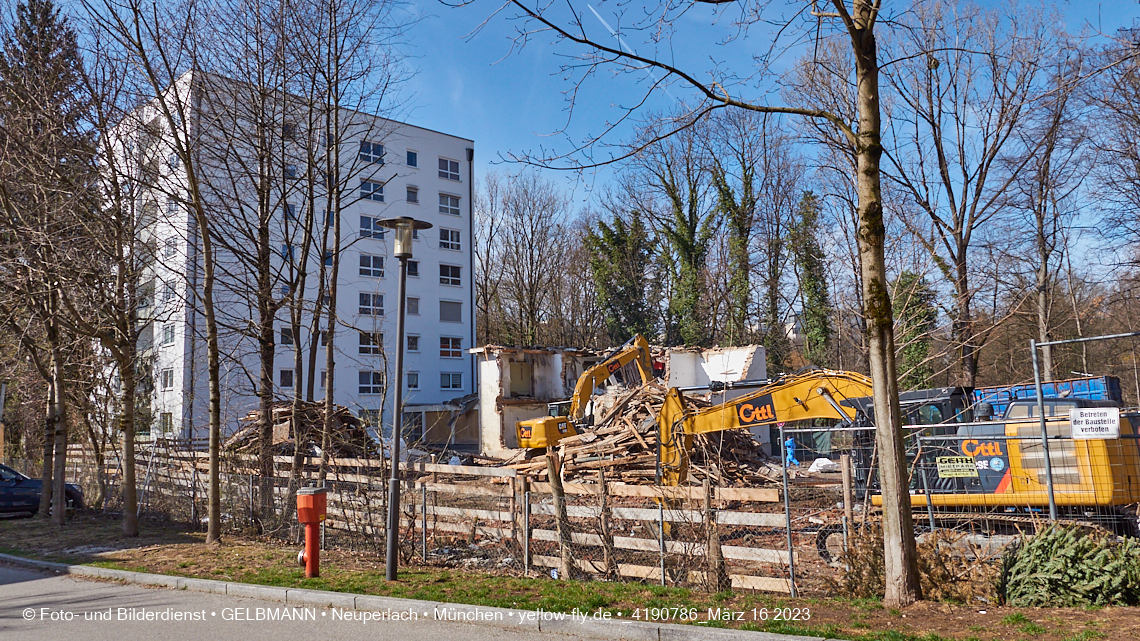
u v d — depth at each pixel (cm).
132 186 1478
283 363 3569
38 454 2962
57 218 1390
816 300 3650
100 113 1345
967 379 1861
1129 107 1823
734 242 3769
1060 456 1063
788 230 3716
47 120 1352
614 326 4391
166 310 1702
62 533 1481
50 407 1750
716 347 3412
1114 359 3650
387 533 1005
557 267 5269
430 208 4419
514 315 5359
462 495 1234
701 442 1802
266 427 1616
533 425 2014
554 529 1063
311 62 1579
